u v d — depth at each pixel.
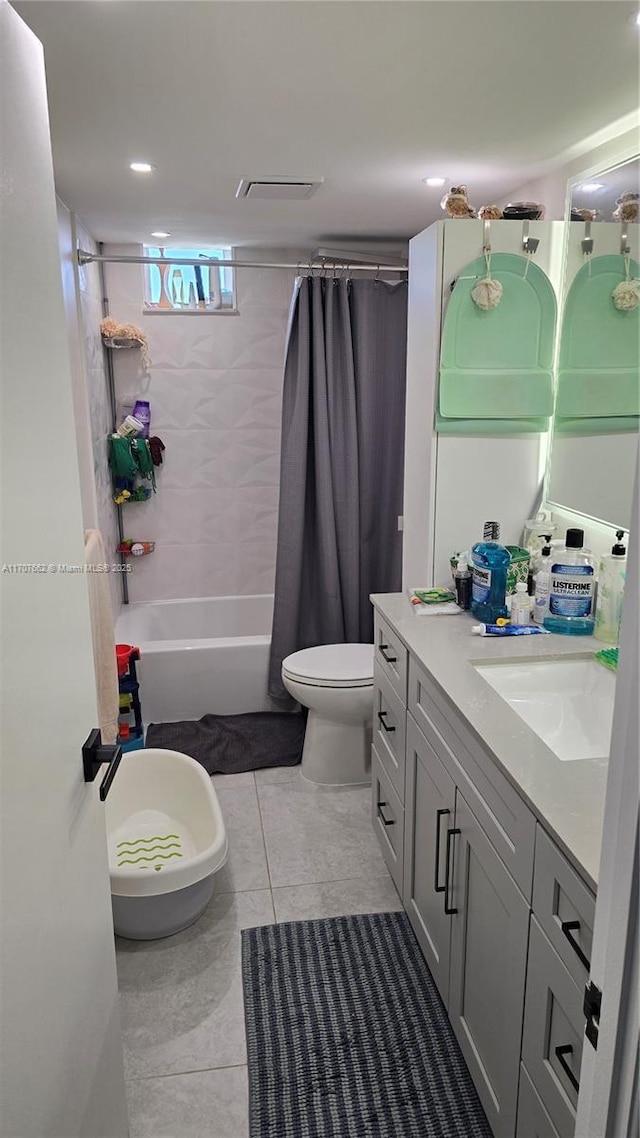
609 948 0.70
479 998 1.59
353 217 3.04
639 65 1.57
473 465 2.39
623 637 0.67
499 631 2.06
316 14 1.34
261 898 2.34
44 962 0.97
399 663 2.15
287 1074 1.75
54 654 1.04
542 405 2.34
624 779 0.67
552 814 1.19
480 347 2.28
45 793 0.99
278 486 4.20
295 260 3.90
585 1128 0.77
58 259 1.08
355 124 1.92
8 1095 0.83
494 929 1.48
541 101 1.76
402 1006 1.93
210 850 2.10
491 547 2.21
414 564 2.58
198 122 1.90
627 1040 0.70
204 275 3.88
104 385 3.74
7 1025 0.83
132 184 2.51
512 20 1.36
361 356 3.50
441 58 1.52
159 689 3.46
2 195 0.85
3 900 0.83
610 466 2.05
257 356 4.01
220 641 3.53
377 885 2.40
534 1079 1.31
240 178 2.44
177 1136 1.60
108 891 1.35
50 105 1.77
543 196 2.42
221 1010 1.93
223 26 1.38
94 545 2.27
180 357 3.94
